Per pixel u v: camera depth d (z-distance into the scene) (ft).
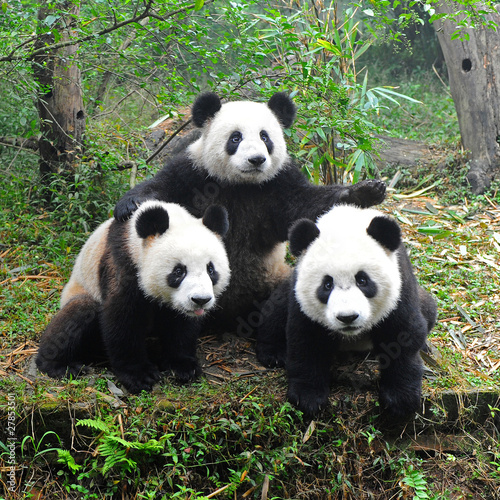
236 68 24.26
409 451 16.38
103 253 17.80
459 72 33.91
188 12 22.71
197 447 15.40
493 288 22.98
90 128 30.48
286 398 15.99
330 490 15.35
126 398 16.10
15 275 23.79
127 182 28.91
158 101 26.12
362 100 26.68
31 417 15.26
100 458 15.15
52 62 26.40
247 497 15.10
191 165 20.10
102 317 16.84
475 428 16.76
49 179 27.73
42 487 15.17
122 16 23.21
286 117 20.58
